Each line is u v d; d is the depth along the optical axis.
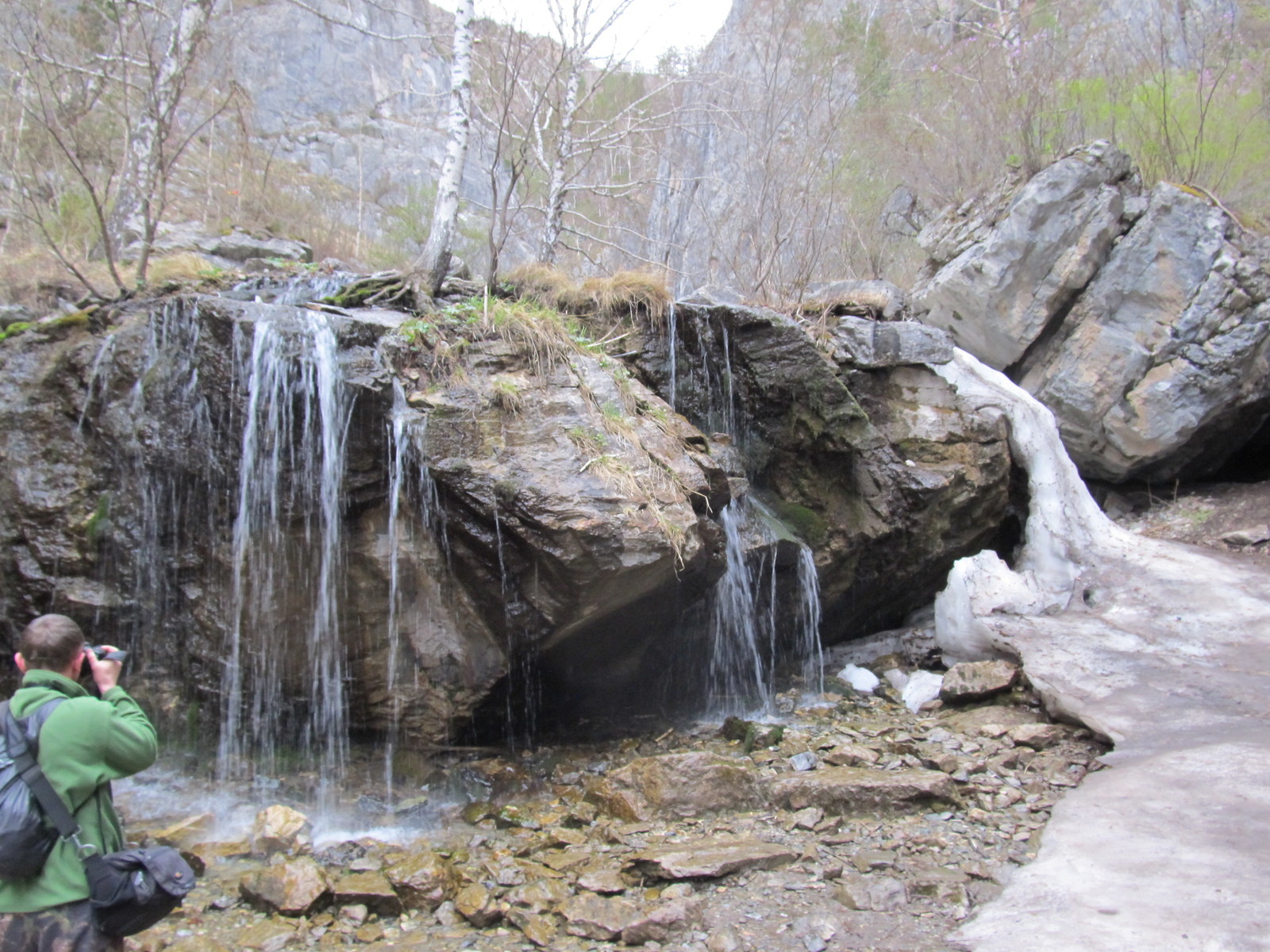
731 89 13.36
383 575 5.53
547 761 5.86
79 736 2.53
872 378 8.34
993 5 16.36
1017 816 4.79
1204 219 9.30
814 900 3.97
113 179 10.43
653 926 3.75
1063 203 9.61
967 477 7.86
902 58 15.62
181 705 5.74
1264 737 5.24
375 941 3.81
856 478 7.74
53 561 5.84
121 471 5.89
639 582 5.48
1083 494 8.34
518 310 6.46
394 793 5.36
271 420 5.56
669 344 7.75
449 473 5.38
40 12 9.91
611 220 14.51
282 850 4.60
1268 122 11.48
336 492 5.52
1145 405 9.21
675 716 6.73
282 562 5.59
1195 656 6.47
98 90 9.94
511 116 10.89
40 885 2.47
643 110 13.41
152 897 2.54
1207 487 10.09
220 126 13.18
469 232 13.84
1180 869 3.89
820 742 6.02
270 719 5.67
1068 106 11.89
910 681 7.16
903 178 13.80
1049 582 7.67
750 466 7.70
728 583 6.81
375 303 7.09
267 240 10.12
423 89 20.28
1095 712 5.81
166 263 8.41
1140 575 7.67
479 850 4.66
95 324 6.36
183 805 5.17
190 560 5.74
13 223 9.29
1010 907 3.77
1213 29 13.45
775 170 11.58
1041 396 9.93
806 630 7.61
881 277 13.09
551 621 5.48
